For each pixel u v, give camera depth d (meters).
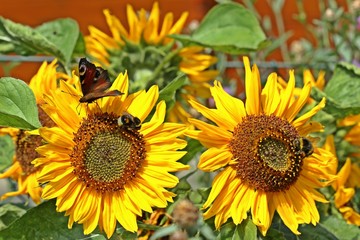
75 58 1.20
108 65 1.22
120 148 0.96
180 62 1.21
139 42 1.22
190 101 0.99
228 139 0.99
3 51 1.17
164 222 1.01
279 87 1.06
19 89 1.00
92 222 0.95
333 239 1.06
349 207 1.14
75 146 0.96
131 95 0.98
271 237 1.01
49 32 1.18
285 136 0.99
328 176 1.01
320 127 1.02
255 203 0.98
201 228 0.99
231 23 1.19
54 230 0.98
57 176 0.95
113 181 0.96
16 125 1.00
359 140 1.17
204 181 1.40
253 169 0.98
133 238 0.99
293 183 1.00
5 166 1.09
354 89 1.17
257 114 1.00
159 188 0.96
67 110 0.96
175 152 0.97
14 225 0.97
